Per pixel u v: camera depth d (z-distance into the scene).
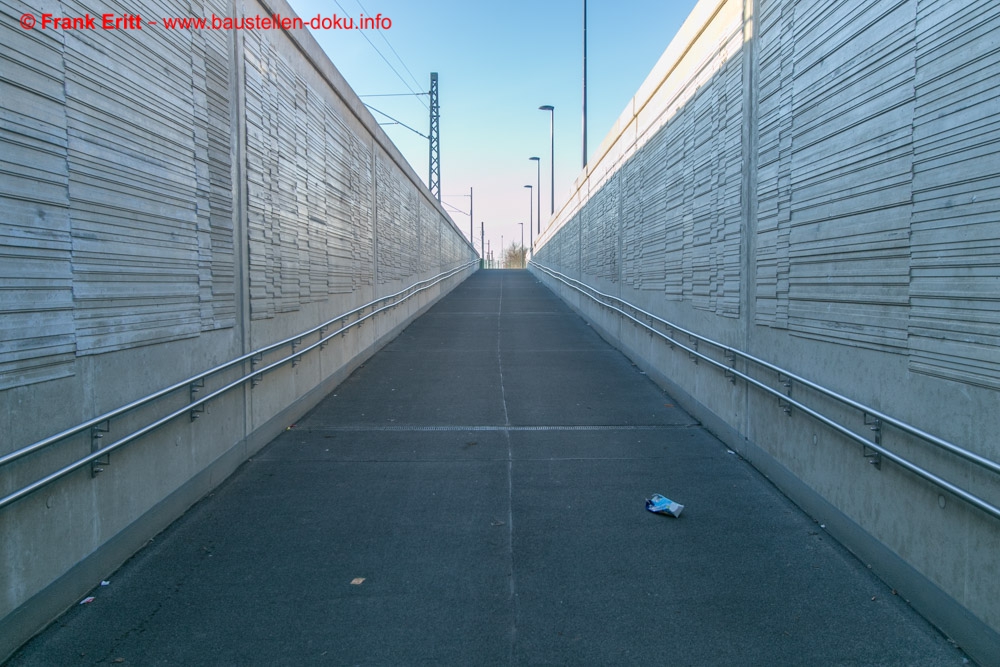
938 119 3.25
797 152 4.86
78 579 3.56
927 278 3.36
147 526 4.30
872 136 3.85
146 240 4.18
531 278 33.97
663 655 3.14
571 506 5.00
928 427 3.36
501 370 10.18
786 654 3.14
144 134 4.15
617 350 12.03
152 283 4.26
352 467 5.86
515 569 4.02
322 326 7.84
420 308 16.86
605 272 13.44
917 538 3.49
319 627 3.38
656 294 9.29
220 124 5.29
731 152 6.31
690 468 5.86
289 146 6.93
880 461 3.83
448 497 5.18
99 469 3.71
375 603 3.62
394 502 5.07
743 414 6.10
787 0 5.03
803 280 4.78
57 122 3.31
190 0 4.77
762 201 5.54
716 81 6.76
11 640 3.04
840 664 3.05
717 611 3.53
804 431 4.87
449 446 6.48
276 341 6.59
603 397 8.52
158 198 4.32
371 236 11.01
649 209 9.68
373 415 7.60
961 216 3.09
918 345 3.44
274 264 6.51
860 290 4.01
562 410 7.86
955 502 3.17
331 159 8.52
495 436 6.82
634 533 4.52
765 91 5.46
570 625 3.40
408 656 3.14
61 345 3.36
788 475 5.13
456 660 3.11
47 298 3.26
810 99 4.64
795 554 4.19
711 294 6.93
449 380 9.45
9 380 2.99
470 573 3.97
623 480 5.56
